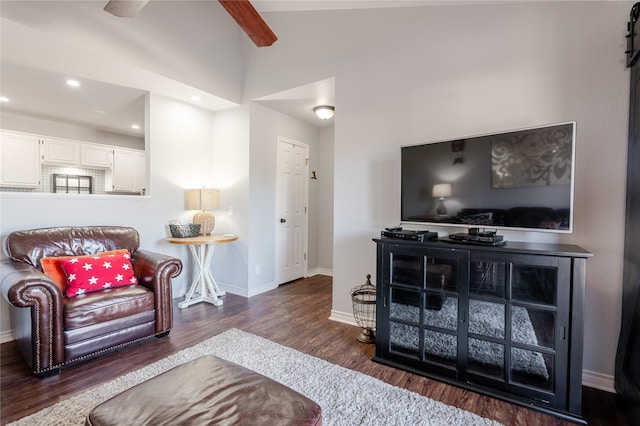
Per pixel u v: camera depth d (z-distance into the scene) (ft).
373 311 9.31
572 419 5.41
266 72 11.94
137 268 9.27
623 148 6.07
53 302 6.66
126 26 9.16
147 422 3.34
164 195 12.03
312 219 16.92
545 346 5.68
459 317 6.42
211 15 11.66
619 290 6.13
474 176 6.80
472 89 7.70
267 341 8.46
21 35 7.61
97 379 6.55
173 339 8.58
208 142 13.60
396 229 7.89
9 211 8.48
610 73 6.19
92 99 12.62
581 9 6.47
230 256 13.30
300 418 3.50
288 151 14.98
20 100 12.83
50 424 5.16
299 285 14.73
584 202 6.40
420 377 6.81
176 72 10.50
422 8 8.44
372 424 5.25
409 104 8.64
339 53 9.98
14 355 7.55
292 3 10.25
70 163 15.99
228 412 3.50
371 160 9.34
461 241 6.68
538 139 6.01
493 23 7.44
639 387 5.01
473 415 5.50
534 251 5.62
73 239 8.93
